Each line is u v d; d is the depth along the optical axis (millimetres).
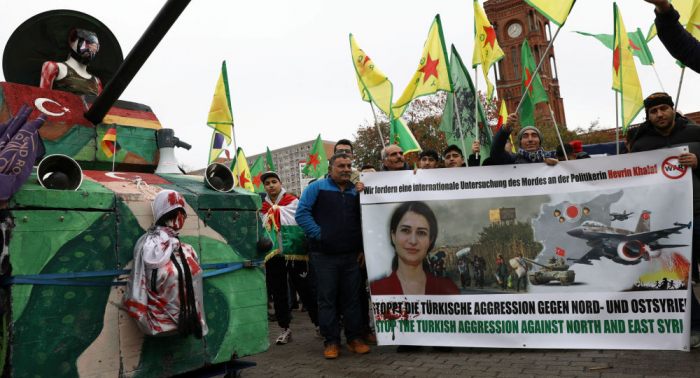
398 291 4332
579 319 3924
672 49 3656
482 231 4238
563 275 4004
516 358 3906
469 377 3484
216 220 3471
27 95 3723
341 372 3881
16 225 2609
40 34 4344
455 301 4207
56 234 2744
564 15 3967
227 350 3436
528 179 4211
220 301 3426
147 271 2953
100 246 2902
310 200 4562
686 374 3207
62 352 2707
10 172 2588
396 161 4914
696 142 3973
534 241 4113
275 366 4223
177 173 4180
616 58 5352
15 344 2555
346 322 4613
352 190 4695
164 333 2947
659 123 4066
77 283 2787
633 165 3959
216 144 8039
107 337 2883
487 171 4312
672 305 3738
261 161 12062
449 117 6184
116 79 3424
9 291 2572
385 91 5559
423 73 5402
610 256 3922
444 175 4387
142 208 3117
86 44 4441
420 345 4234
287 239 5289
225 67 5109
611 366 3498
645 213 3877
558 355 3922
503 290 4117
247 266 3592
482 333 4117
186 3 2979
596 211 4004
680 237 3773
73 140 3793
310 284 5379
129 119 4180
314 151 11492
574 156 5574
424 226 4352
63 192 2787
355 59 5840
